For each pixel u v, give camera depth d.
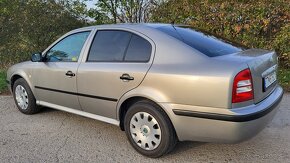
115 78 3.97
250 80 3.32
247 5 7.88
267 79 3.68
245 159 3.81
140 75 3.74
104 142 4.34
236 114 3.23
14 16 9.56
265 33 7.87
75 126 4.92
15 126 4.96
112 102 4.07
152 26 4.06
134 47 3.96
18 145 4.29
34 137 4.54
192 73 3.40
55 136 4.56
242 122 3.25
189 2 8.52
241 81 3.26
